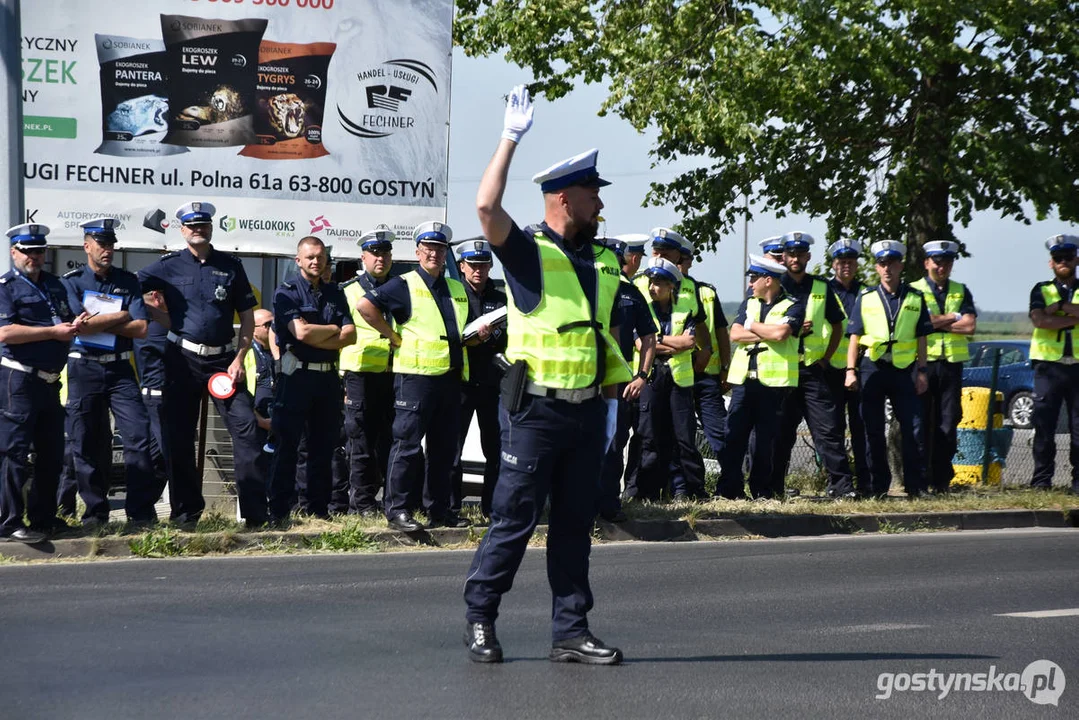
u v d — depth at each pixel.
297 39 24.50
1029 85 28.47
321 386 19.95
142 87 24.02
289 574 16.23
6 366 17.44
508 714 9.84
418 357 19.20
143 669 11.08
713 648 12.29
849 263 25.27
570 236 11.42
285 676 10.90
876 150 30.42
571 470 11.48
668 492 23.83
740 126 27.66
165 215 24.17
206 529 18.58
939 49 26.80
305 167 24.66
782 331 22.91
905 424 24.09
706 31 29.16
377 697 10.26
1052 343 25.30
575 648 11.57
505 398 11.31
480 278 20.34
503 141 10.74
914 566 17.53
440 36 25.00
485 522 20.61
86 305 18.11
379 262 20.67
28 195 23.72
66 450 20.73
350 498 21.34
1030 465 28.97
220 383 18.66
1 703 9.95
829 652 12.18
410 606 14.14
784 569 17.17
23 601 14.11
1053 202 28.00
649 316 19.81
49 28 23.67
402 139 24.97
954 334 25.27
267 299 27.75
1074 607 14.59
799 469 30.11
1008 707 10.42
